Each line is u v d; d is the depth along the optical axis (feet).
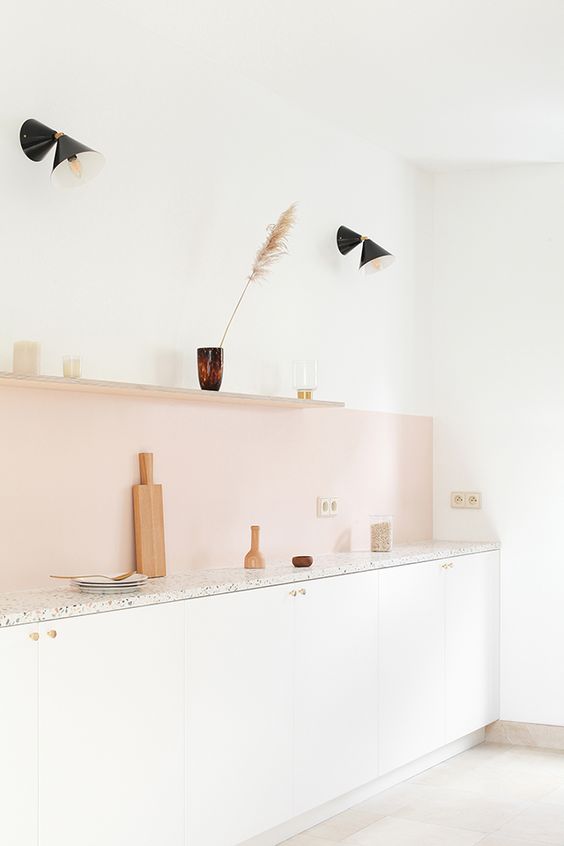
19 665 8.69
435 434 17.71
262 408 13.75
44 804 8.87
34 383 10.00
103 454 11.33
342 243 15.15
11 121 10.38
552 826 12.67
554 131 15.62
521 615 17.04
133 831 9.77
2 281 10.27
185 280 12.53
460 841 12.08
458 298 17.66
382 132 15.69
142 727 9.89
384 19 11.81
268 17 11.76
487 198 17.57
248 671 11.30
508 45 12.53
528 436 17.15
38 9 10.68
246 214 13.53
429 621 15.01
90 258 11.27
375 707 13.60
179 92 12.48
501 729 17.07
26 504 10.45
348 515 15.44
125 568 11.55
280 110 14.20
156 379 12.07
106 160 11.46
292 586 12.06
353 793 13.50
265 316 13.87
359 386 15.80
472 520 17.46
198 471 12.64
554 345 17.07
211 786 10.73
